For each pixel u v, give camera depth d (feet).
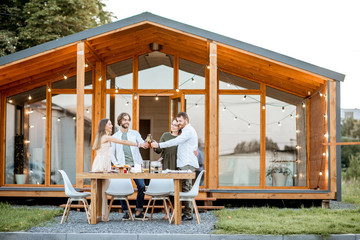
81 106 28.66
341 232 19.69
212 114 29.19
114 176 21.97
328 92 29.66
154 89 34.37
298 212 25.70
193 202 22.82
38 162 33.86
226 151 33.94
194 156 23.82
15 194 30.01
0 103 33.96
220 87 34.40
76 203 30.37
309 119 34.53
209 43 30.14
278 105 34.37
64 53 30.30
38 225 21.80
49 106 33.99
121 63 34.71
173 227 21.43
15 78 32.35
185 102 34.22
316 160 32.45
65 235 19.66
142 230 20.68
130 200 29.45
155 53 34.73
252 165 33.91
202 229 20.84
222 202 31.65
